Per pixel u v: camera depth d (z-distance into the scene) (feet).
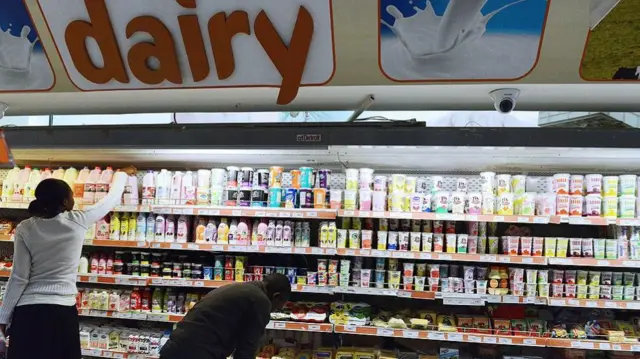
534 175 12.74
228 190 12.03
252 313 8.73
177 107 12.93
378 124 10.79
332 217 11.26
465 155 11.11
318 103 12.18
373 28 9.71
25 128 11.62
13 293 9.25
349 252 11.32
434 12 9.45
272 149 10.80
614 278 11.20
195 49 10.39
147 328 12.92
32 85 11.60
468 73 10.16
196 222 12.30
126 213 12.32
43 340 9.18
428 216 11.04
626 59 9.46
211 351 8.57
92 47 10.81
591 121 12.84
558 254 11.10
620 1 8.73
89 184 12.35
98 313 12.35
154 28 10.25
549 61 9.79
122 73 11.02
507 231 11.97
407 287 11.46
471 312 12.41
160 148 11.07
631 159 10.98
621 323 11.43
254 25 9.96
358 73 10.46
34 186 12.72
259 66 10.59
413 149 10.61
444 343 12.59
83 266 12.57
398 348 12.55
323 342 12.93
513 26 9.45
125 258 12.52
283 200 11.85
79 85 11.48
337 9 9.54
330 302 13.07
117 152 11.82
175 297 12.37
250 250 11.65
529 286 11.14
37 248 9.43
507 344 11.50
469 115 13.17
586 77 9.94
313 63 10.39
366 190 11.41
